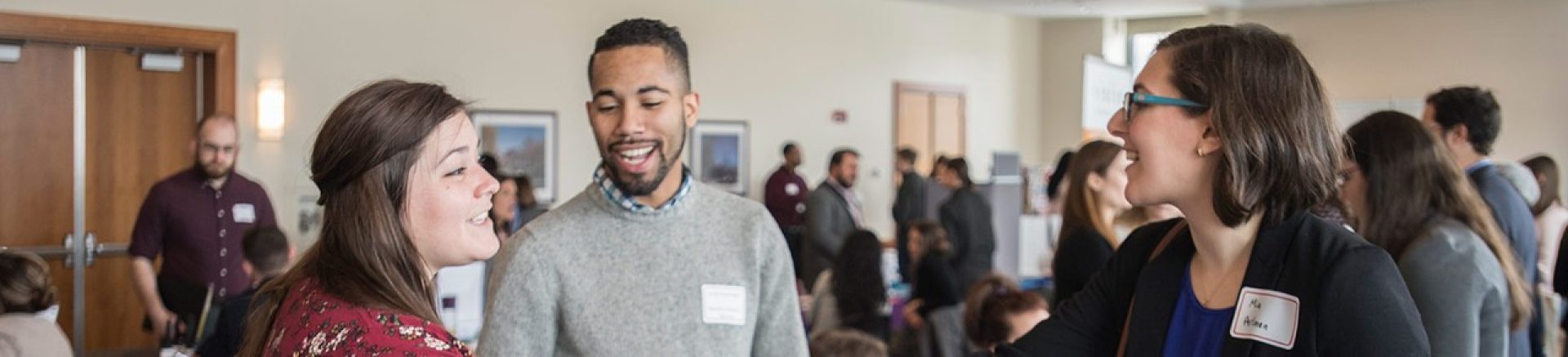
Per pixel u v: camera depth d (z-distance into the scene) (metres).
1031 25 12.89
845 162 8.54
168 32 6.43
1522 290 2.15
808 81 10.16
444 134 1.23
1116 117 1.40
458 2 7.71
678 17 9.04
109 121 6.52
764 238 2.06
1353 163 2.17
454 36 7.70
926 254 5.34
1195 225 1.37
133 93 6.59
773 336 2.07
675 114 1.93
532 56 8.16
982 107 12.22
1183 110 1.31
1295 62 1.28
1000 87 12.47
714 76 9.35
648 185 1.93
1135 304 1.46
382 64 7.33
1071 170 3.03
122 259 6.63
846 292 5.06
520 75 8.08
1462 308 1.91
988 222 7.29
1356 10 11.80
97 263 6.53
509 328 1.91
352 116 1.20
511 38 8.02
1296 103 1.27
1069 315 1.58
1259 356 1.30
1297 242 1.30
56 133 6.35
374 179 1.19
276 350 1.19
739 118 9.55
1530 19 11.09
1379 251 1.28
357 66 7.21
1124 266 1.54
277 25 6.87
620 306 1.93
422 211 1.22
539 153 8.20
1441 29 11.47
